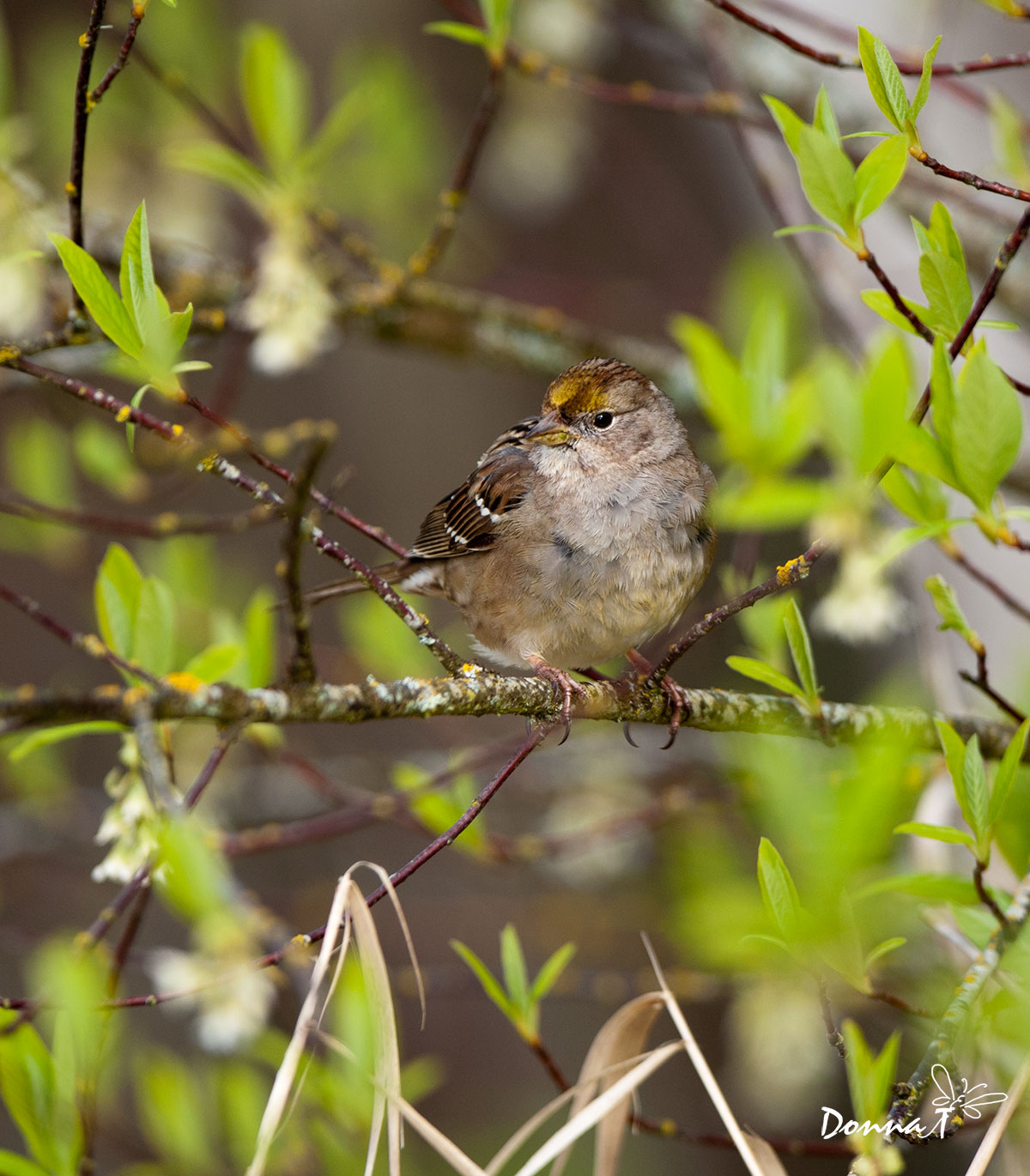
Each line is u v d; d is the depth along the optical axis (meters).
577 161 14.05
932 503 6.05
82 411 10.75
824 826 5.93
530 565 8.24
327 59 13.12
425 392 13.95
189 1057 11.93
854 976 5.28
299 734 13.04
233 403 9.98
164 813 5.78
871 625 8.00
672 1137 6.32
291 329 8.77
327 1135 7.04
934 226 5.45
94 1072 5.46
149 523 8.30
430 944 12.96
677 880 9.21
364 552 13.59
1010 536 4.99
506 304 11.43
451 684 5.96
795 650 6.27
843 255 10.21
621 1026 5.62
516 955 6.25
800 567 5.74
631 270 14.77
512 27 12.94
